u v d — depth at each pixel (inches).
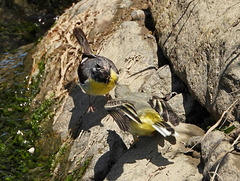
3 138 363.6
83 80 320.8
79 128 338.3
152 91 319.0
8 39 525.0
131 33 380.2
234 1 281.4
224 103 249.4
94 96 356.2
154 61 350.0
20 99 403.2
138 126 245.9
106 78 308.3
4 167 332.8
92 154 299.1
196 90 277.1
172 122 240.7
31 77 420.2
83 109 351.9
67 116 357.7
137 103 252.7
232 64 246.2
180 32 309.3
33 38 530.3
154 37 364.8
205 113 296.4
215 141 233.6
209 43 273.1
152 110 246.4
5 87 424.8
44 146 348.8
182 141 264.4
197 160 245.8
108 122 318.0
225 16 273.6
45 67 419.5
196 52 283.9
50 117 368.8
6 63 466.0
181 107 294.7
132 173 252.4
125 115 239.5
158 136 270.7
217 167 213.5
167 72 321.1
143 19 395.9
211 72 264.5
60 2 550.6
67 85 388.2
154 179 241.9
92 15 436.8
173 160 250.2
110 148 292.7
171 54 314.2
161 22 341.4
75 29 382.0
